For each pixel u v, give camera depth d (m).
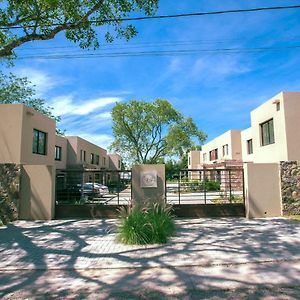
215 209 11.84
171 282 5.21
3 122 15.13
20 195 11.69
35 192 11.67
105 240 8.20
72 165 31.52
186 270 5.82
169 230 8.38
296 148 16.89
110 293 4.80
